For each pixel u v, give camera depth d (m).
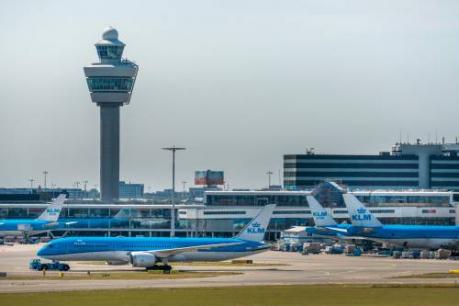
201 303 193.00
